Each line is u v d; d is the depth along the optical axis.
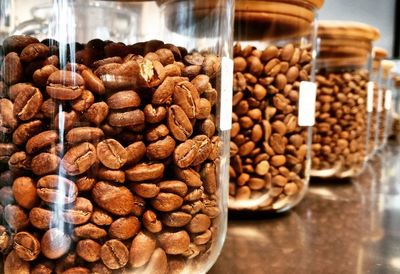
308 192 0.34
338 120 0.34
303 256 0.19
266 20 0.23
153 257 0.13
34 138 0.12
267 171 0.23
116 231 0.12
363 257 0.19
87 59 0.13
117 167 0.12
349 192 0.34
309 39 0.25
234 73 0.22
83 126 0.12
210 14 0.17
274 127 0.23
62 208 0.12
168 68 0.13
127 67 0.12
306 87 0.25
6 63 0.13
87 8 0.22
